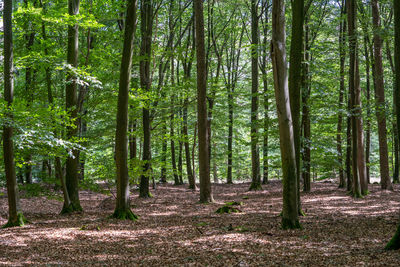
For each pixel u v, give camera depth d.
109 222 10.93
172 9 21.81
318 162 18.31
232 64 30.62
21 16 11.55
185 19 24.97
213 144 28.89
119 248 7.73
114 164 14.11
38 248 7.73
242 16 27.02
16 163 10.84
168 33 24.73
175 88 18.30
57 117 10.68
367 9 22.31
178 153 29.72
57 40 14.08
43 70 11.69
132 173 15.12
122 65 11.45
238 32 28.25
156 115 18.95
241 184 27.22
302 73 16.53
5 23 9.65
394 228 8.43
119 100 11.57
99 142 15.95
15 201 10.27
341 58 18.58
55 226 10.27
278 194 18.45
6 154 10.02
